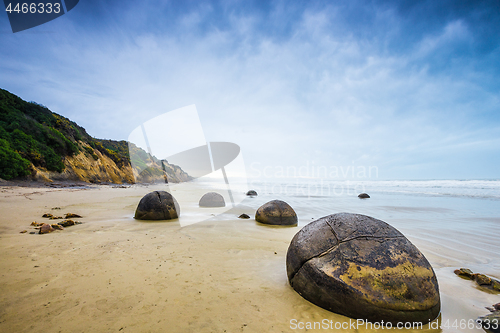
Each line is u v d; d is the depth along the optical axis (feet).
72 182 73.61
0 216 21.49
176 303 8.12
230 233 18.94
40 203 30.86
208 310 7.79
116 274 10.21
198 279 10.09
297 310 8.00
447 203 41.42
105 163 101.71
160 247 14.32
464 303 8.92
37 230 17.22
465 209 34.47
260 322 7.28
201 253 13.55
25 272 10.03
